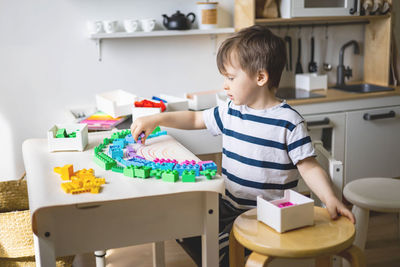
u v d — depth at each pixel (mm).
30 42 2564
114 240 1212
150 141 1616
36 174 1279
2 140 2637
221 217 1491
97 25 2553
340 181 1610
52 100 2664
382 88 3031
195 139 2260
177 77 2879
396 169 3049
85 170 1260
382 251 2336
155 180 1219
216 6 2729
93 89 2725
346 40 3254
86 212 1169
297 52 3137
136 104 2053
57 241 1164
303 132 1381
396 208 1814
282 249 976
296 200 1130
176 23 2627
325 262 1295
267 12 2771
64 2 2574
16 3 2504
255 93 1417
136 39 2742
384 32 3104
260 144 1422
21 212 1802
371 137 2922
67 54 2637
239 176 1477
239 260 1160
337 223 1100
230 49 1373
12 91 2596
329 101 2760
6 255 1841
